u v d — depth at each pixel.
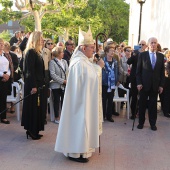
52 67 6.84
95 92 4.55
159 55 6.62
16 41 11.09
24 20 20.66
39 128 5.71
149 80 6.52
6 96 6.81
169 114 8.05
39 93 5.54
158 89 6.61
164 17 13.49
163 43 13.49
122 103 9.02
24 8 15.85
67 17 20.92
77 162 4.70
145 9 19.06
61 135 4.57
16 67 7.62
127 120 7.50
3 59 6.78
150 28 16.95
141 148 5.47
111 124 7.08
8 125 6.71
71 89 4.54
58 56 6.94
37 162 4.68
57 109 6.99
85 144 4.52
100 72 4.76
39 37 5.45
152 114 6.69
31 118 5.61
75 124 4.54
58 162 4.69
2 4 15.74
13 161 4.71
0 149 5.21
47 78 6.71
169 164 4.78
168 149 5.46
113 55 7.48
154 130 6.63
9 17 15.93
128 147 5.50
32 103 5.55
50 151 5.14
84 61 4.54
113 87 7.25
